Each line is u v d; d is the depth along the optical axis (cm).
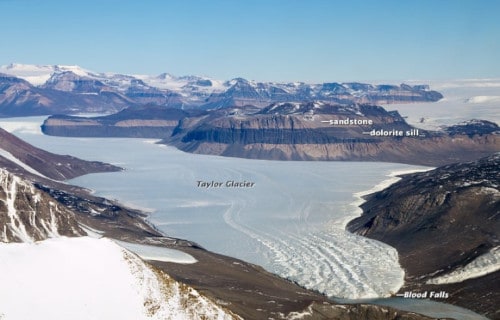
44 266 15600
